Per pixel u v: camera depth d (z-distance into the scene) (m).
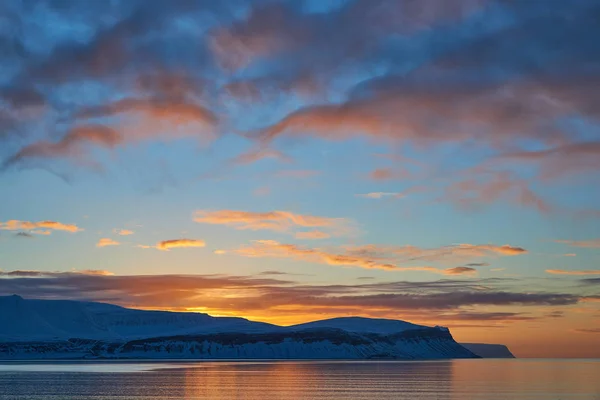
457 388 164.38
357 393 146.88
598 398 135.00
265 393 146.25
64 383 177.12
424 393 147.12
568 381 199.75
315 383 182.75
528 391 154.62
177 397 134.75
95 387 162.62
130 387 163.25
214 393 145.75
